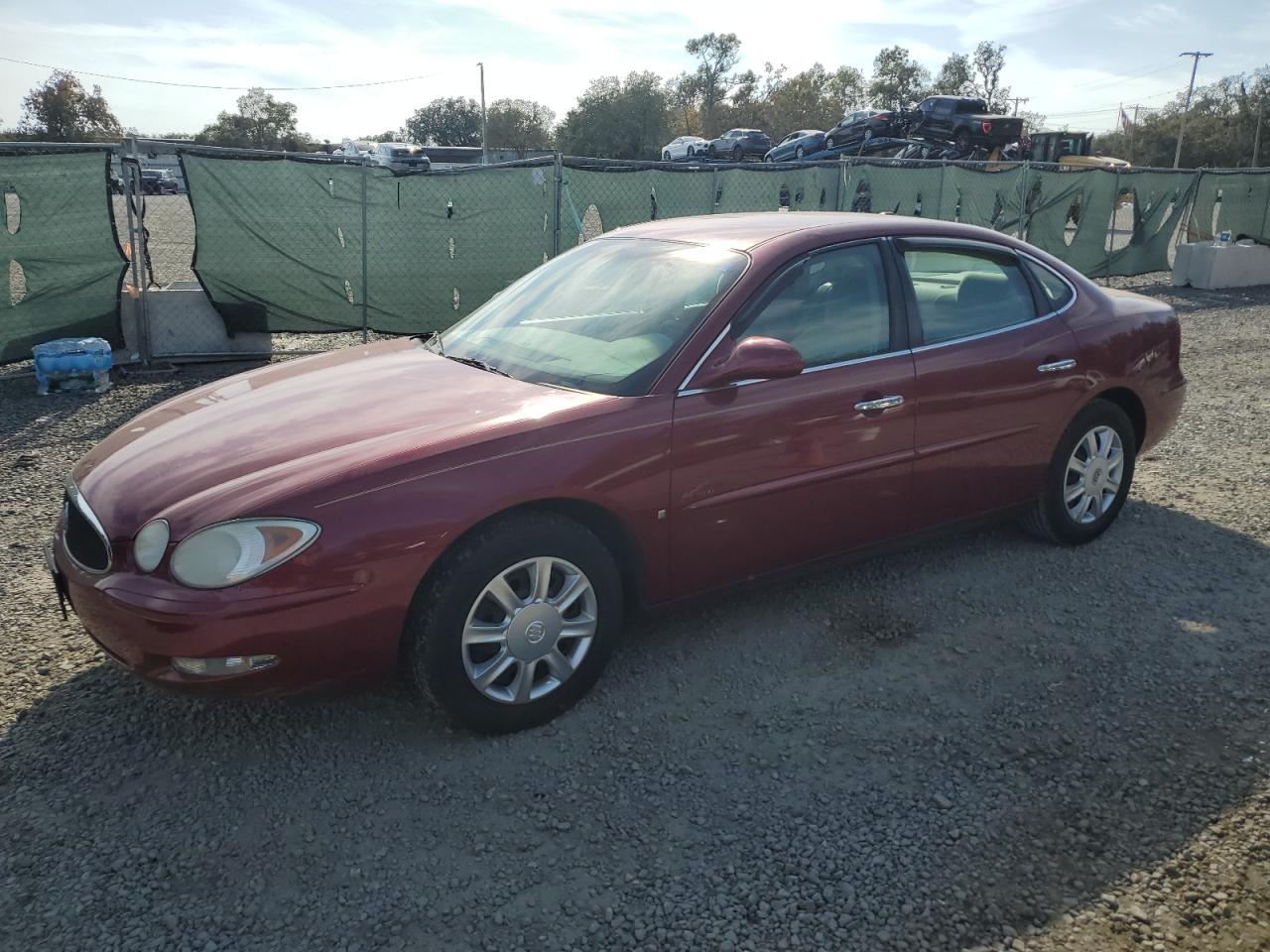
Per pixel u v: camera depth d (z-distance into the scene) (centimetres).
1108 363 446
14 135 6638
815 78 8681
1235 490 554
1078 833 266
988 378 403
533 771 295
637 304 366
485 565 291
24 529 498
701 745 309
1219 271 1519
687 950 226
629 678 349
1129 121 7781
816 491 362
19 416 725
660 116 7144
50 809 276
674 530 331
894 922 234
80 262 841
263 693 274
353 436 302
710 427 330
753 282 352
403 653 297
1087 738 312
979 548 468
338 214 930
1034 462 432
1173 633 382
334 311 955
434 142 8806
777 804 280
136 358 898
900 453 382
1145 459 622
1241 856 255
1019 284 433
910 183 1269
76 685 343
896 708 330
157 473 295
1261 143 7269
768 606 408
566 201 1018
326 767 296
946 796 282
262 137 7006
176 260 1577
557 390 333
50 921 234
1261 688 340
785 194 1166
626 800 281
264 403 343
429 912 238
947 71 8669
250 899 242
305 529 268
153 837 265
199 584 262
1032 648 371
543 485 297
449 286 988
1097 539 479
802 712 328
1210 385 848
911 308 390
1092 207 1466
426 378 357
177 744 308
